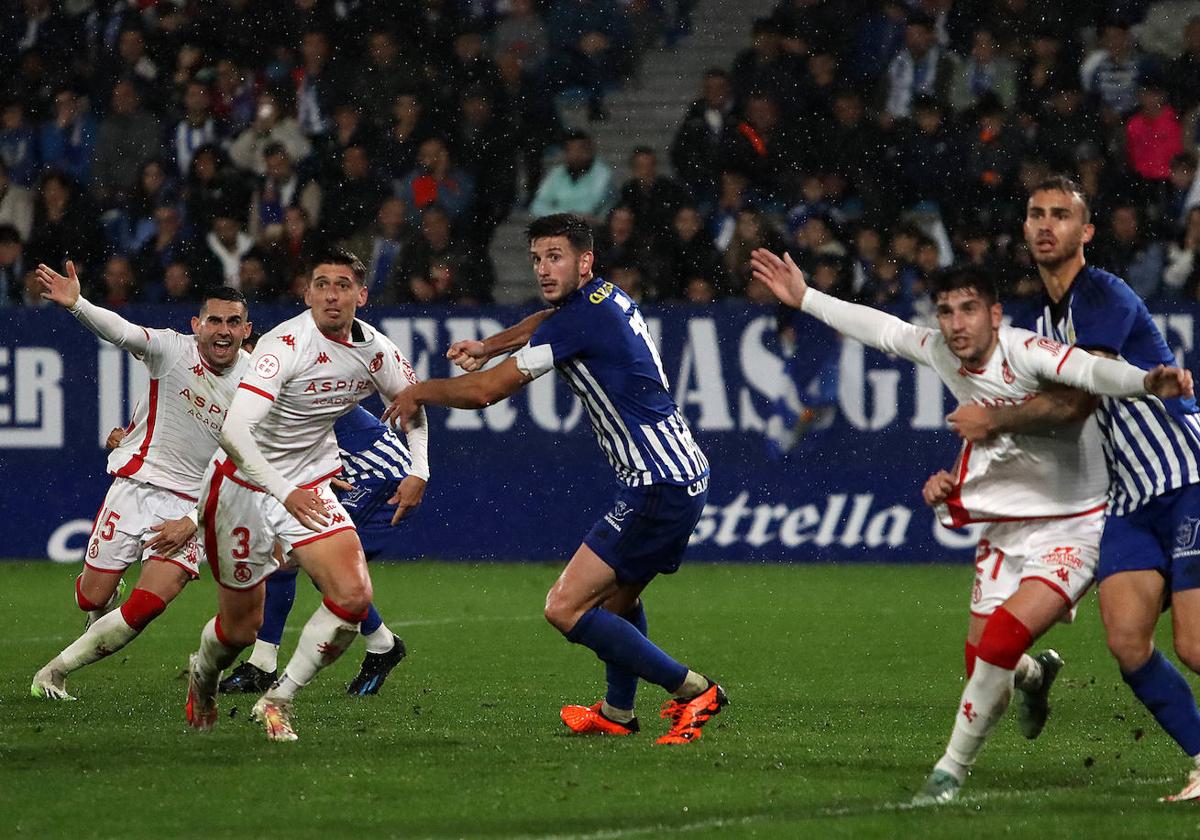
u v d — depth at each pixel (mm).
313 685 27781
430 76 54188
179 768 19781
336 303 21734
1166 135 50719
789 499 45688
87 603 26766
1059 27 53938
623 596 22766
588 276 22047
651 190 49281
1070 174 50125
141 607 24734
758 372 45438
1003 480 18344
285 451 22234
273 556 22062
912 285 47781
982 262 48406
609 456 22203
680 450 21844
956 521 18672
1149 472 17891
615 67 57594
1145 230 49969
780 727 23578
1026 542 18406
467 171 52531
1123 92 53094
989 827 16516
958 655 31641
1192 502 17797
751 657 31406
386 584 42125
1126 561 18016
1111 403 17953
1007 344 17656
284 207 51312
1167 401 17844
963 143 50531
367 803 17844
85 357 45688
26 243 51031
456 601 39188
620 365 21578
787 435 45500
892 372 45156
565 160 53156
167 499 26469
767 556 45656
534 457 45906
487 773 19562
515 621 36000
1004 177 50438
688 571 44375
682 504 21812
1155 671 18203
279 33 54719
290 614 37750
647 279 48656
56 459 45875
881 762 20531
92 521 45781
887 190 50688
